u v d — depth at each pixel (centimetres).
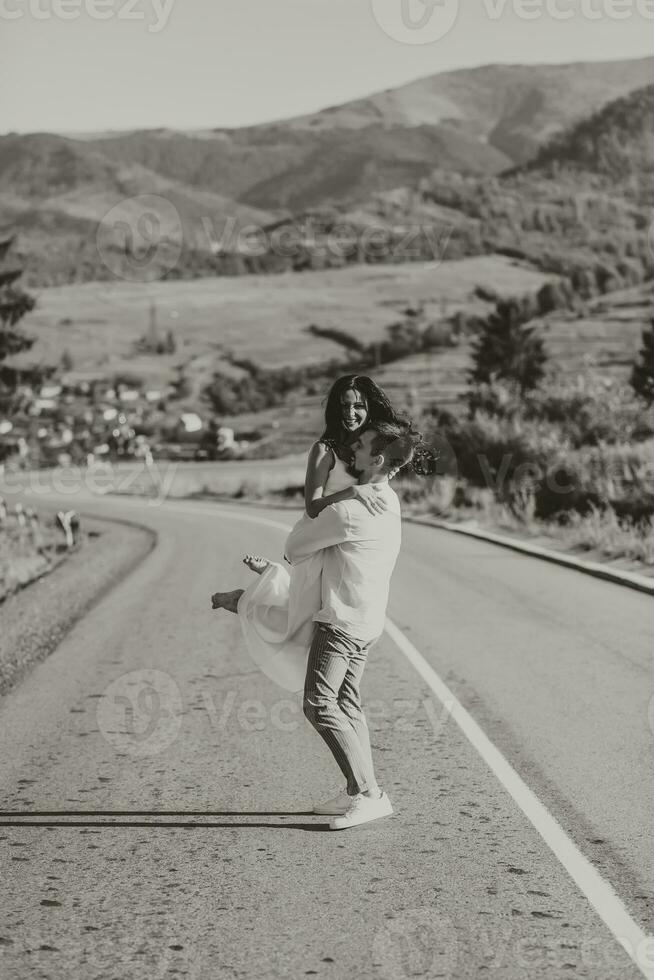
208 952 443
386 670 1020
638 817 598
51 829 599
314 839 576
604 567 1719
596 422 3150
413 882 513
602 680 949
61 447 7862
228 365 14612
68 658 1131
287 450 8044
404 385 10456
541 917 470
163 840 579
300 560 598
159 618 1418
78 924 473
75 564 2170
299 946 447
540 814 606
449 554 2078
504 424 3162
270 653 611
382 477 599
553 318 14612
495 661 1048
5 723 843
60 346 16025
